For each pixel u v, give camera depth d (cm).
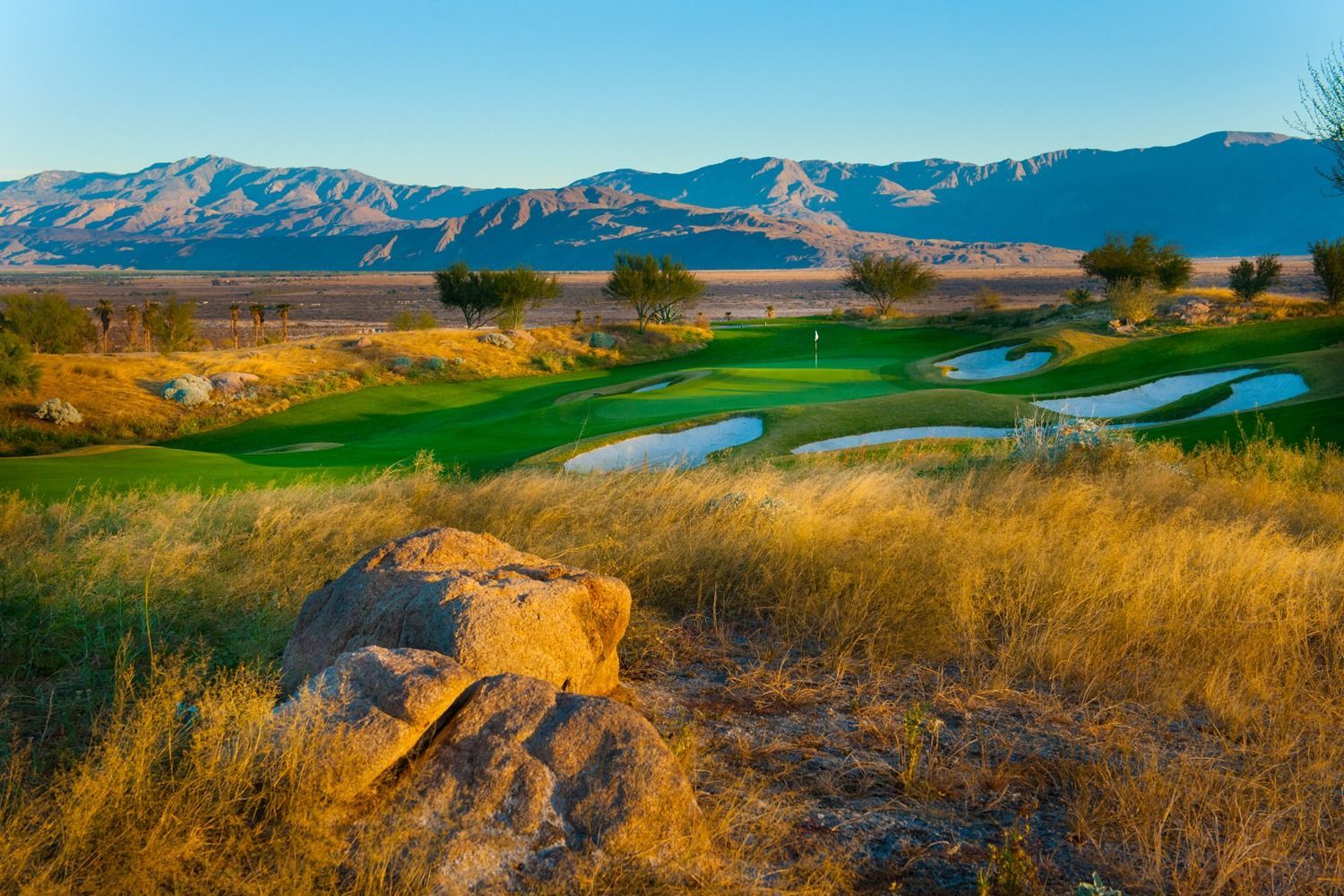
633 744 348
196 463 2147
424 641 422
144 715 372
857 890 330
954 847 361
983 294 7912
